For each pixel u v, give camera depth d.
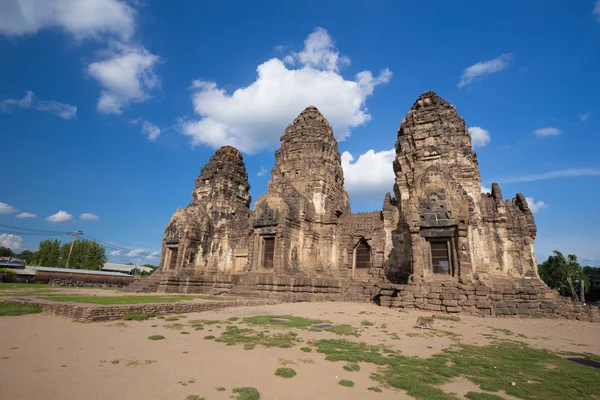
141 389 7.66
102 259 92.06
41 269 53.09
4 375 8.20
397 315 20.36
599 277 76.31
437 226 24.95
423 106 32.44
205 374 8.80
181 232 40.19
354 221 37.12
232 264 41.09
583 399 7.96
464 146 29.58
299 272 32.78
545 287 26.09
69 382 7.94
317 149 38.97
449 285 23.22
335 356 10.64
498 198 29.06
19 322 14.91
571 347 13.45
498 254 27.83
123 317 16.47
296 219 34.28
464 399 7.75
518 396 8.01
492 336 14.96
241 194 46.50
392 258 32.59
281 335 13.64
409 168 31.70
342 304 26.83
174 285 37.59
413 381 8.62
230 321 16.83
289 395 7.63
